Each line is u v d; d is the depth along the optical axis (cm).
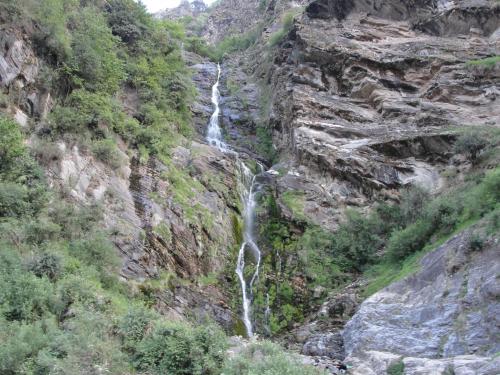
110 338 1164
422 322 1390
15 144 1535
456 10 3316
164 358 1120
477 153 2194
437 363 1170
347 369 1347
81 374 978
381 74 3028
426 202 2089
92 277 1405
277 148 2986
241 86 3919
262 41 4625
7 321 1090
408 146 2478
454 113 2697
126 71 2388
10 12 1800
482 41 3184
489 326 1223
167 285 1691
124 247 1661
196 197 2108
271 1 5516
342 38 3281
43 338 1039
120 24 2619
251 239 2247
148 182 1980
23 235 1381
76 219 1560
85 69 2017
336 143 2647
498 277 1280
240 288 1944
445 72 2902
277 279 2008
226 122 3288
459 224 1703
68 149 1759
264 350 1136
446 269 1452
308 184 2483
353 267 2053
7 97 1680
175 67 2786
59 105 1891
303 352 1595
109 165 1880
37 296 1162
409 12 3522
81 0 2541
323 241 2159
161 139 2223
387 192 2358
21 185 1494
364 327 1492
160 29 2844
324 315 1784
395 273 1778
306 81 3080
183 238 1881
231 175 2456
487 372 1045
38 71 1841
